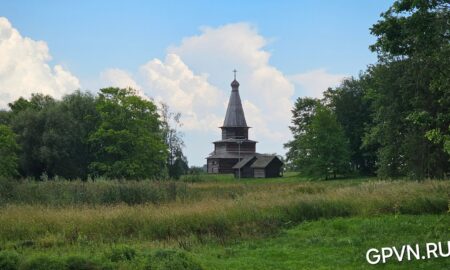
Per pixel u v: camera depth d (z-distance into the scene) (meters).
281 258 16.67
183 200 29.64
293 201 25.59
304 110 102.38
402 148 52.09
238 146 124.06
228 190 38.25
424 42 18.56
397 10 18.45
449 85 20.00
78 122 74.44
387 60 53.78
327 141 82.12
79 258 13.62
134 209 23.02
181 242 18.86
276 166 110.94
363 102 86.88
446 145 18.16
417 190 27.09
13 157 65.00
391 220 22.48
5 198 29.03
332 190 32.53
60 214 21.44
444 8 18.11
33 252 16.66
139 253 14.55
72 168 72.06
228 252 17.75
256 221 22.39
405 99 50.16
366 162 89.81
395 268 14.85
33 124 72.69
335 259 16.27
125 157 70.56
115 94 71.75
